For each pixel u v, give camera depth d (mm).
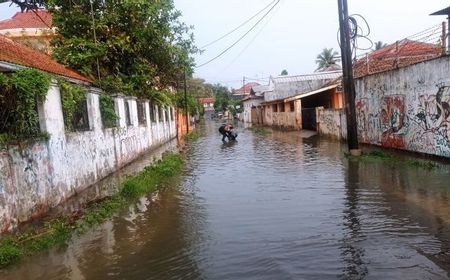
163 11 19172
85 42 16797
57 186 9375
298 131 32719
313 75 45500
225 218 7758
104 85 15203
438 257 5359
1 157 6902
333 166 13359
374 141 18266
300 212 7863
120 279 5277
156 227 7434
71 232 7344
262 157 17188
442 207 7652
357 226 6793
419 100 13820
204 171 13906
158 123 25969
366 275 4914
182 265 5598
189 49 23203
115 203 9242
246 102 66375
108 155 14047
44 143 8828
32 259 6109
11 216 7105
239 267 5391
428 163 12203
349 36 15664
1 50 9461
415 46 18312
